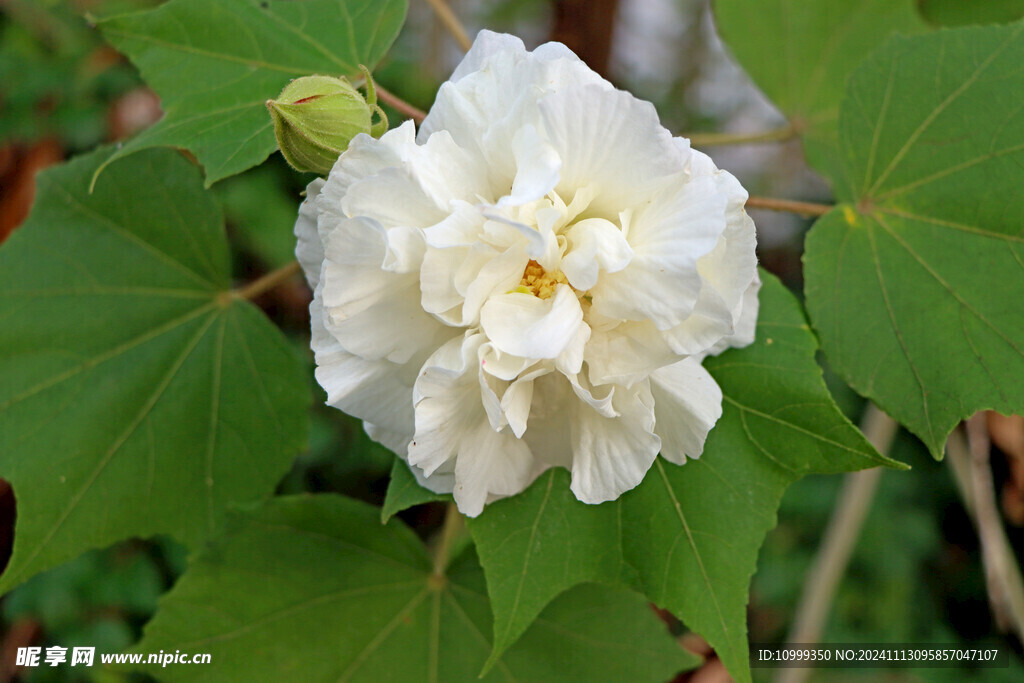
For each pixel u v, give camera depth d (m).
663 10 1.06
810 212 0.65
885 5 0.71
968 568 1.02
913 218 0.63
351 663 0.66
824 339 0.63
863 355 0.62
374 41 0.65
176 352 0.67
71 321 0.67
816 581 0.76
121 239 0.68
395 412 0.60
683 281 0.57
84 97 0.91
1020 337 0.61
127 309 0.67
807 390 0.61
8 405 0.66
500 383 0.59
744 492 0.61
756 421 0.61
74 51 0.91
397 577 0.67
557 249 0.57
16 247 0.67
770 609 1.00
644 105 0.57
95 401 0.67
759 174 1.06
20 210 0.89
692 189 0.57
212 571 0.66
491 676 0.66
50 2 0.88
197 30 0.65
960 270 0.62
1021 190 0.62
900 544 0.99
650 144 0.57
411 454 0.58
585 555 0.61
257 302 0.93
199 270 0.68
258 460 0.67
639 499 0.61
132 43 0.65
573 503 0.61
